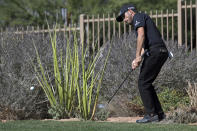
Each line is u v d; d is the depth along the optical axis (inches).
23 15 2615.7
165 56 820.0
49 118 1023.0
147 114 826.8
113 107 1037.8
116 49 1196.5
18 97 968.9
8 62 1018.7
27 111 981.8
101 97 1093.8
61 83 945.5
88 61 1061.8
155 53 807.7
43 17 2549.2
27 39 1096.8
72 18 2431.1
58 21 2522.1
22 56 1035.3
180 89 1166.3
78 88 906.1
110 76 1146.7
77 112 938.7
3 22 2645.2
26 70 1014.4
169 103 1055.6
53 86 1026.7
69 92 940.0
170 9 2258.9
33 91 998.4
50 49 1069.1
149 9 2247.8
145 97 820.0
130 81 1126.4
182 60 1173.1
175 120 832.9
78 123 804.0
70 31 1430.9
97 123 805.2
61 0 2573.8
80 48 1075.3
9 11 2664.9
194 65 1189.1
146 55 820.0
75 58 923.4
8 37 1107.3
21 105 971.9
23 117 975.6
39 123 807.1
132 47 1179.3
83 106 902.4
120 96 1087.0
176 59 1164.5
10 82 991.6
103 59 1152.8
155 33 818.8
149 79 821.2
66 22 2364.7
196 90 1024.9
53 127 732.0
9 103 965.2
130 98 1111.6
